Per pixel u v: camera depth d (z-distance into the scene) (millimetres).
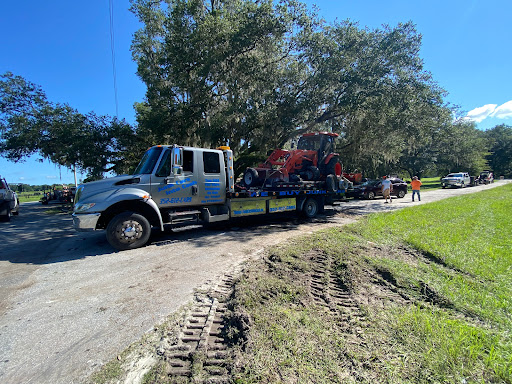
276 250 5473
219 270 4766
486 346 2660
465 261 5152
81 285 4270
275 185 9578
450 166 44406
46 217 14180
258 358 2410
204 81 14992
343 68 14445
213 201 7918
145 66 16875
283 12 13266
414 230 7367
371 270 4555
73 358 2514
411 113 14445
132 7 16969
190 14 14719
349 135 19531
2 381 2229
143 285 4199
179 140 16094
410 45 14148
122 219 6199
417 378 2203
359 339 2727
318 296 3701
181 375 2277
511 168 67438
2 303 3697
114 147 17391
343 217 10953
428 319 3051
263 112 13938
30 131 16906
